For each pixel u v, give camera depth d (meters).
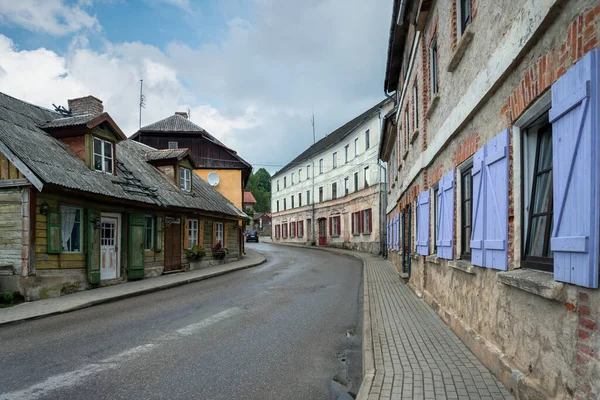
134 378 4.62
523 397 3.45
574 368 2.75
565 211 2.87
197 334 6.65
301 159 45.56
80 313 8.65
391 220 20.42
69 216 11.24
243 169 30.00
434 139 7.92
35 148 10.95
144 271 14.54
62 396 4.11
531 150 3.87
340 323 7.50
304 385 4.48
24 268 9.77
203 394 4.18
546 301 3.16
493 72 4.42
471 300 5.30
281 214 52.81
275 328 7.10
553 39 3.13
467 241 5.95
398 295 10.06
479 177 4.89
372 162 28.52
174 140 29.50
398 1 10.87
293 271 17.33
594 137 2.53
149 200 14.15
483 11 4.91
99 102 16.69
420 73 9.74
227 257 22.45
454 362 4.71
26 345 6.04
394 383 4.12
